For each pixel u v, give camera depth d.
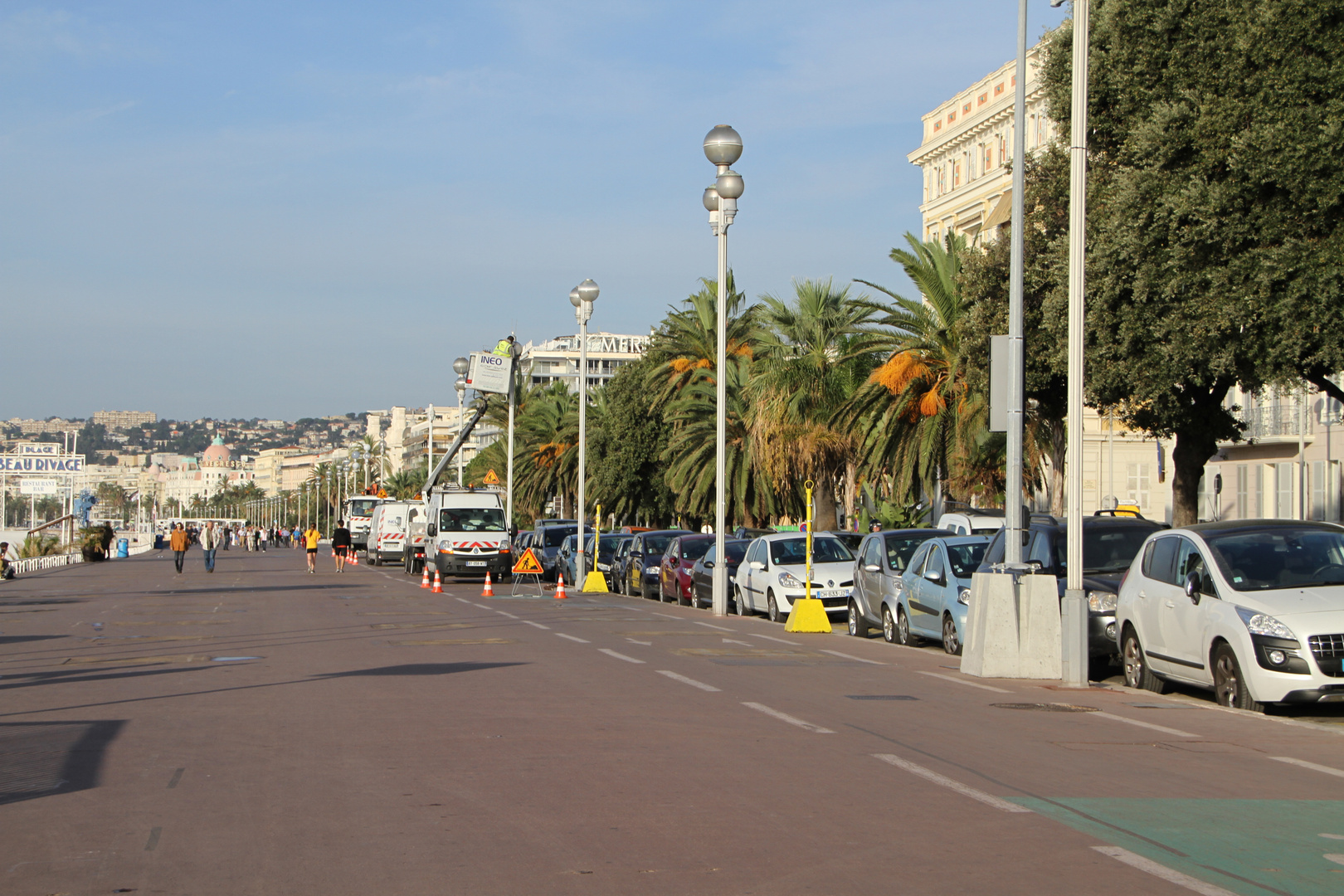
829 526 43.12
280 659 17.23
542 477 73.56
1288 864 6.73
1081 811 7.98
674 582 32.22
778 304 42.91
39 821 7.63
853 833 7.35
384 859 6.77
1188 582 13.49
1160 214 18.42
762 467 44.41
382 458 186.50
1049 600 15.43
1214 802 8.27
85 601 32.75
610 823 7.57
